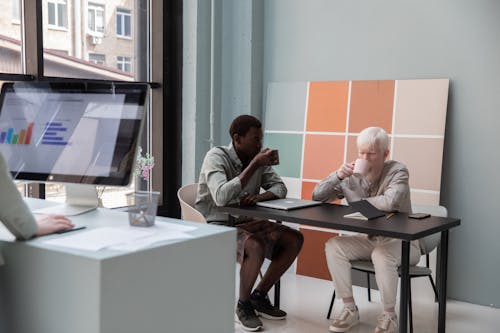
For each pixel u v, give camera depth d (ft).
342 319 10.69
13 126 7.30
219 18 15.35
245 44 15.25
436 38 12.84
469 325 11.25
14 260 5.48
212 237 5.88
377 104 13.53
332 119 14.16
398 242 10.25
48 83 7.20
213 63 15.24
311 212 10.18
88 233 5.79
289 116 14.84
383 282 9.93
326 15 14.38
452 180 12.76
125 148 6.63
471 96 12.46
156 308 5.35
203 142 15.29
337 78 14.28
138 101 6.70
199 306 5.81
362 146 10.50
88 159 6.80
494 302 12.35
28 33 11.89
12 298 5.54
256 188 11.75
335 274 10.73
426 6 12.92
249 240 10.89
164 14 14.88
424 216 9.81
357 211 9.95
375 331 9.98
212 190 10.97
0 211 5.32
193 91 14.98
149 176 15.39
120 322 5.04
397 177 10.49
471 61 12.43
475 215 12.50
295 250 11.37
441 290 10.00
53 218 5.95
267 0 15.35
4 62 11.69
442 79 12.71
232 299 6.21
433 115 12.74
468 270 12.62
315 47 14.60
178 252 5.52
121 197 14.65
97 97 6.93
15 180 7.15
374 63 13.70
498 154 12.17
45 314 5.29
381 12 13.55
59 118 7.07
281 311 11.47
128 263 5.06
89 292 4.91
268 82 15.44
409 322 10.71
